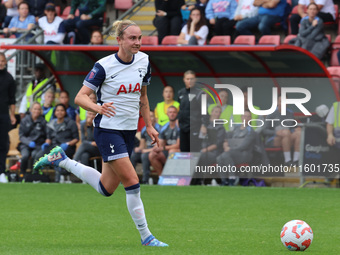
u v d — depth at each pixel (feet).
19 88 208.44
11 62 203.10
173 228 85.76
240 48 151.33
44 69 191.52
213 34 195.93
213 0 194.70
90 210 105.91
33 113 164.25
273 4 186.50
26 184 151.02
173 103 157.58
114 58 68.13
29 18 216.95
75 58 178.40
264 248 67.82
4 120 161.17
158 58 171.42
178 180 150.51
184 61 169.48
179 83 174.40
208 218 96.78
